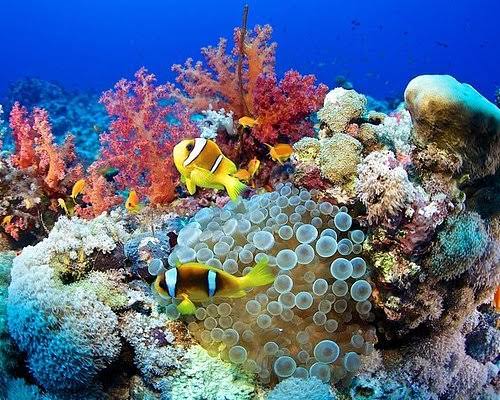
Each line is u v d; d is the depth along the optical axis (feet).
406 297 1.41
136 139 2.40
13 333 1.53
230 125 2.49
